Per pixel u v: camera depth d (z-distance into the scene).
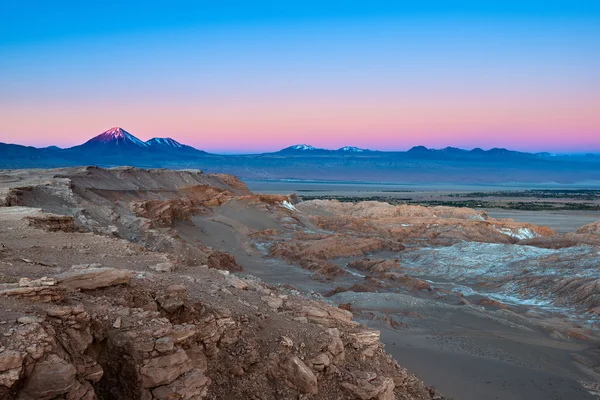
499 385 19.53
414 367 20.64
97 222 35.25
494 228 71.62
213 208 69.19
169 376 8.38
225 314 11.45
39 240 18.02
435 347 23.84
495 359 22.73
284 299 15.62
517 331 28.41
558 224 99.56
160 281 12.27
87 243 18.34
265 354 11.18
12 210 25.86
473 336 26.39
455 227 70.94
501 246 52.47
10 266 11.96
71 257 15.04
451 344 24.64
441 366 21.08
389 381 11.94
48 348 7.25
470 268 46.22
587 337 27.97
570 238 57.41
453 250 52.91
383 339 24.45
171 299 10.73
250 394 10.17
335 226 74.12
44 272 11.65
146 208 48.28
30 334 7.27
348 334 13.88
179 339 9.19
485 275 44.06
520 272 43.22
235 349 10.88
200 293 12.81
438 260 49.59
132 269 14.15
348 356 13.20
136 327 8.88
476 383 19.50
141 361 8.28
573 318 32.34
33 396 6.80
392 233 70.06
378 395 11.56
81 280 9.82
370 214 92.06
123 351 8.40
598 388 20.06
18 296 8.40
